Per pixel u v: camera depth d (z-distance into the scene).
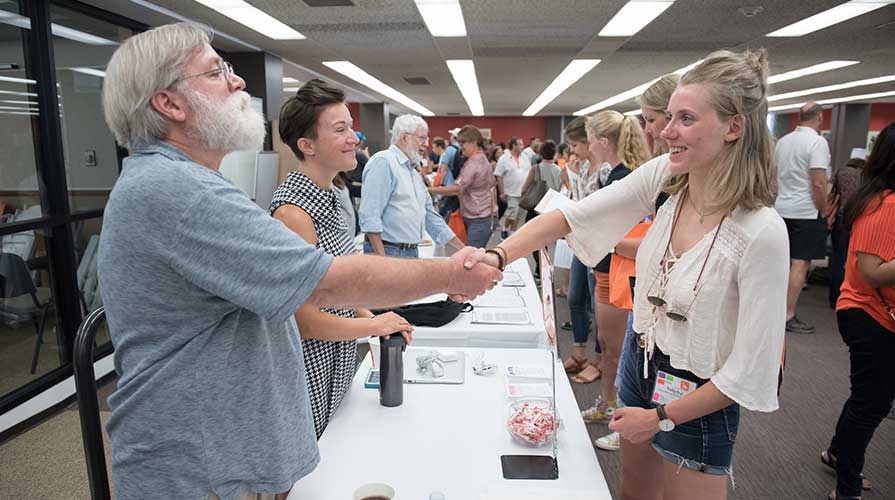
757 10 4.46
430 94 11.60
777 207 4.33
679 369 1.16
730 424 1.13
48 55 3.35
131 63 0.86
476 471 1.16
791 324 4.34
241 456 0.91
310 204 1.47
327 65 7.58
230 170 4.12
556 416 1.30
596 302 2.62
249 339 0.90
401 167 2.97
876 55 6.58
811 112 4.12
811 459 2.53
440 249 3.74
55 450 2.78
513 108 15.56
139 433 0.87
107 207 0.84
